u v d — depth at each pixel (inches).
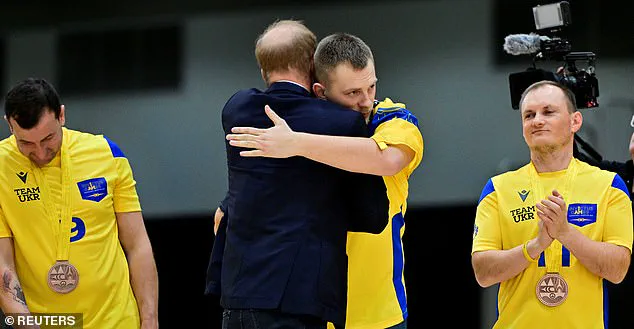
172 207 573.6
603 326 279.0
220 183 568.4
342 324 253.6
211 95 579.8
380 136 256.1
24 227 301.7
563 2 352.5
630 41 506.0
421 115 545.3
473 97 538.9
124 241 320.5
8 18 610.5
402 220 288.8
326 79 261.3
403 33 554.3
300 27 270.8
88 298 303.1
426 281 581.0
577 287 278.1
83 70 599.2
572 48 515.5
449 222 569.6
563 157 291.0
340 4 564.4
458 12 546.0
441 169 540.1
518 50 352.8
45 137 292.2
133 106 590.6
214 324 612.4
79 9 603.5
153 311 317.4
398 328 277.3
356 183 257.9
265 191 252.5
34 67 605.6
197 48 585.3
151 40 592.4
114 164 316.2
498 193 295.1
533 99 289.9
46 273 301.3
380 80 554.3
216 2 586.2
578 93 349.1
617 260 273.4
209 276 271.0
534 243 271.9
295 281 246.8
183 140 577.3
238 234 254.7
